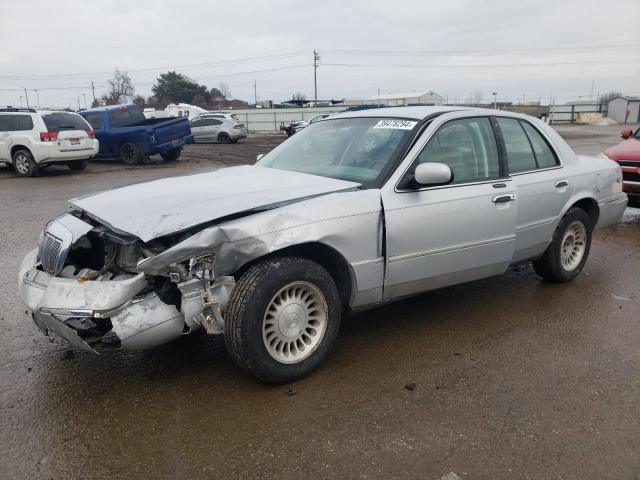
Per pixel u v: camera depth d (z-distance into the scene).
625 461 2.79
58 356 3.91
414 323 4.52
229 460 2.77
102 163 18.30
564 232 5.24
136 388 3.47
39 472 2.69
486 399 3.35
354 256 3.63
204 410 3.22
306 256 3.70
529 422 3.11
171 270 3.15
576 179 5.24
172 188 3.94
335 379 3.58
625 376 3.65
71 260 3.72
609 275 5.89
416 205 3.87
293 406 3.26
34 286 3.45
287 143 5.04
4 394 3.39
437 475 2.67
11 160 14.51
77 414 3.18
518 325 4.49
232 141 30.34
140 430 3.03
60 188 12.29
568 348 4.07
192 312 3.20
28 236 7.58
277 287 3.32
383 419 3.13
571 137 33.62
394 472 2.69
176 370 3.70
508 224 4.48
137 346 3.16
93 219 3.68
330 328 3.63
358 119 4.65
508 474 2.68
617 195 5.82
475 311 4.79
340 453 2.83
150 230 3.11
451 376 3.63
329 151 4.44
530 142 4.95
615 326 4.49
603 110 69.06
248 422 3.10
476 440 2.94
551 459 2.79
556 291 5.33
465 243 4.20
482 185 4.30
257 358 3.30
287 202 3.49
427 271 4.04
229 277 3.31
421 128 4.12
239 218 3.30
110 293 3.10
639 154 8.37
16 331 4.33
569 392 3.44
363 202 3.65
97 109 18.27
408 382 3.55
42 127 14.20
